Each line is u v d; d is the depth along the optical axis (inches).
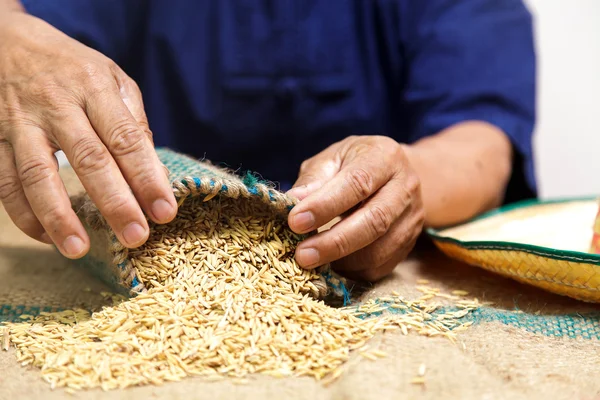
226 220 41.1
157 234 39.9
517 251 42.3
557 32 109.0
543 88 111.1
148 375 31.9
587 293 40.3
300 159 81.7
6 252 54.4
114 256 38.0
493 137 69.4
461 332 38.1
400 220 44.5
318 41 76.4
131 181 36.1
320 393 30.8
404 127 82.3
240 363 33.1
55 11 68.8
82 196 42.4
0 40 43.9
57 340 36.2
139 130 36.8
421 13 76.6
